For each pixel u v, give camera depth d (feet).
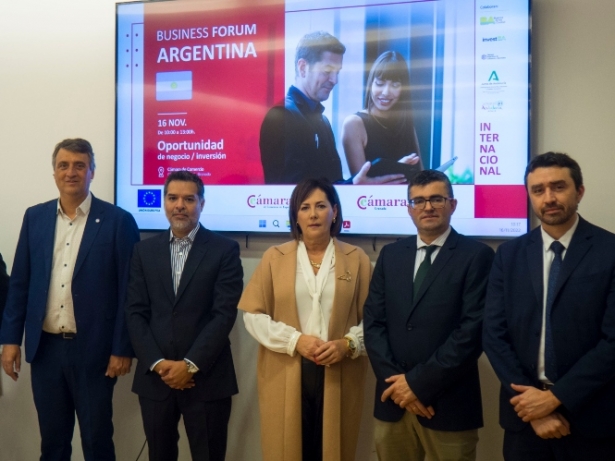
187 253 7.84
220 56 9.05
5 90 9.93
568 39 8.03
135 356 7.95
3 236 9.95
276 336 6.95
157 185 9.29
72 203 8.14
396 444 6.81
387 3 8.44
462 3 8.18
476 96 8.15
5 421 9.86
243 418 9.02
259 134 8.91
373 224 8.50
